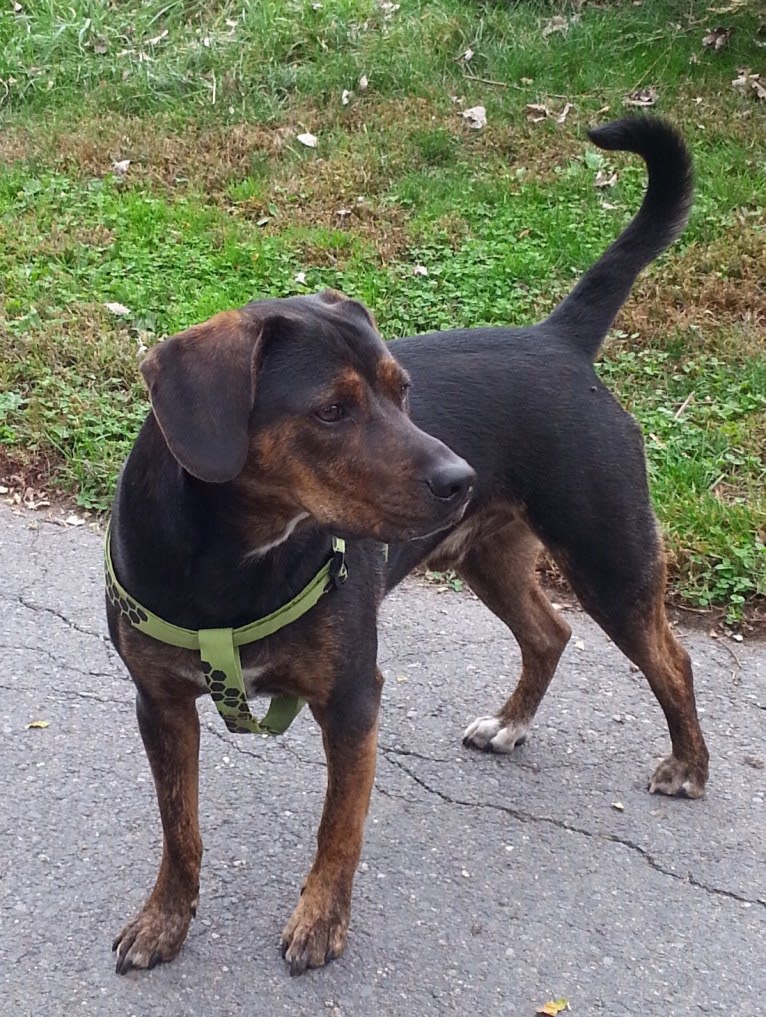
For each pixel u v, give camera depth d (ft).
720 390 6.84
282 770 4.44
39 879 3.91
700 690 4.94
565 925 3.80
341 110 10.05
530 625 4.63
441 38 10.66
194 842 3.64
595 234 8.14
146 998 3.50
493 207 8.70
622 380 6.89
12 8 11.89
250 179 9.16
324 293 3.54
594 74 10.07
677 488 6.03
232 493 3.25
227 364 3.08
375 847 4.10
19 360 7.02
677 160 4.31
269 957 3.66
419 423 3.97
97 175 9.41
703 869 4.04
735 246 7.92
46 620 5.25
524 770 4.52
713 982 3.59
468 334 4.31
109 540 3.52
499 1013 3.48
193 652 3.41
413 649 5.20
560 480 4.16
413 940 3.73
